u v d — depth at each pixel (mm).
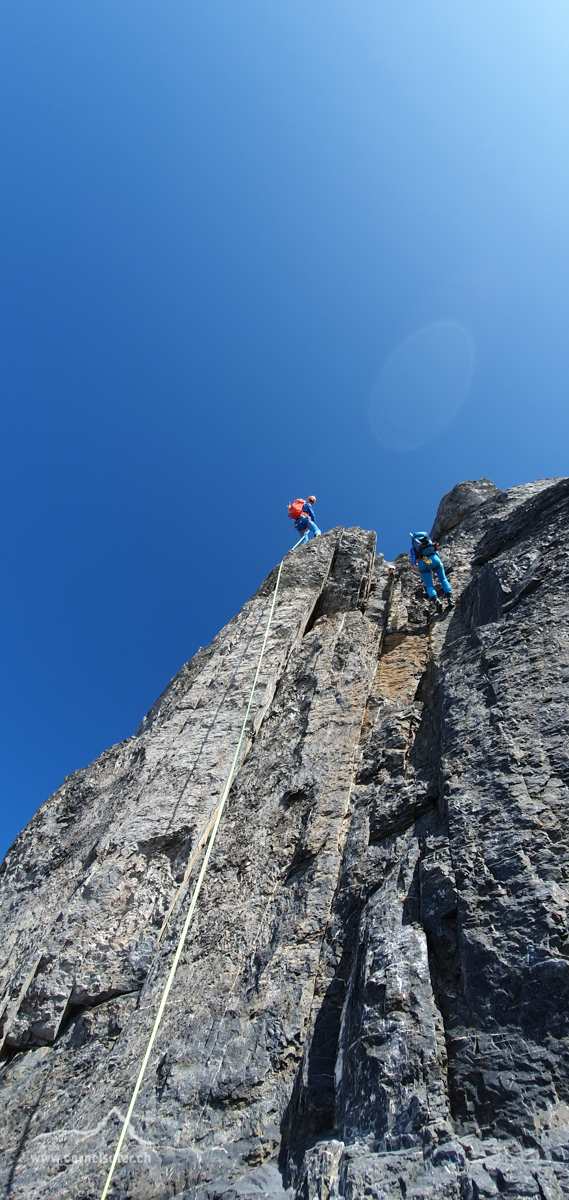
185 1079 3986
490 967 3391
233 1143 3514
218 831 6168
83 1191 3484
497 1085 2900
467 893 3895
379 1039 3346
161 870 5801
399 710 7051
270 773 6711
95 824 7004
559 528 7117
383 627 9305
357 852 5207
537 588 6512
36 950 5316
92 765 8484
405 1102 3002
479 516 11352
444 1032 3293
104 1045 4543
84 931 5305
